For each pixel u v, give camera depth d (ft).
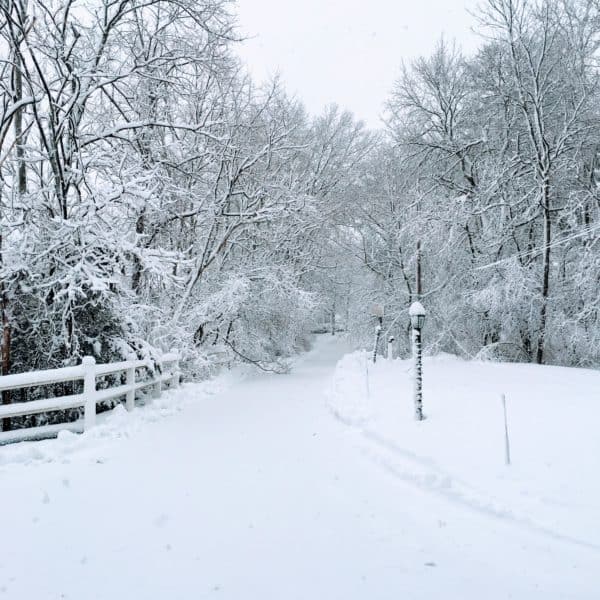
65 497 18.53
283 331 84.58
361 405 36.52
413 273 93.86
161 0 43.78
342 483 20.66
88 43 44.16
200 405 42.60
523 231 83.46
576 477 19.34
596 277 68.44
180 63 49.62
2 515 16.74
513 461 21.65
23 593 12.00
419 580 12.78
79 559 13.75
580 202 69.41
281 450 26.17
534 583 12.66
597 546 14.40
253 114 71.00
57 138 37.93
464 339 85.71
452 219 78.13
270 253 75.05
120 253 36.19
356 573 13.12
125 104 51.85
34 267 34.55
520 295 71.51
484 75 85.20
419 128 93.50
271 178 73.41
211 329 67.41
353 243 104.17
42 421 35.17
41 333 35.37
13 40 34.96
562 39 78.59
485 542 15.07
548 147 73.72
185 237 64.28
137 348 38.58
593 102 76.54
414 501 18.56
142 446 26.81
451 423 29.12
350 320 107.14
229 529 15.87
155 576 12.86
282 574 13.03
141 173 44.24
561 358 79.25
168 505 17.87
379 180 99.96
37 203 35.70
